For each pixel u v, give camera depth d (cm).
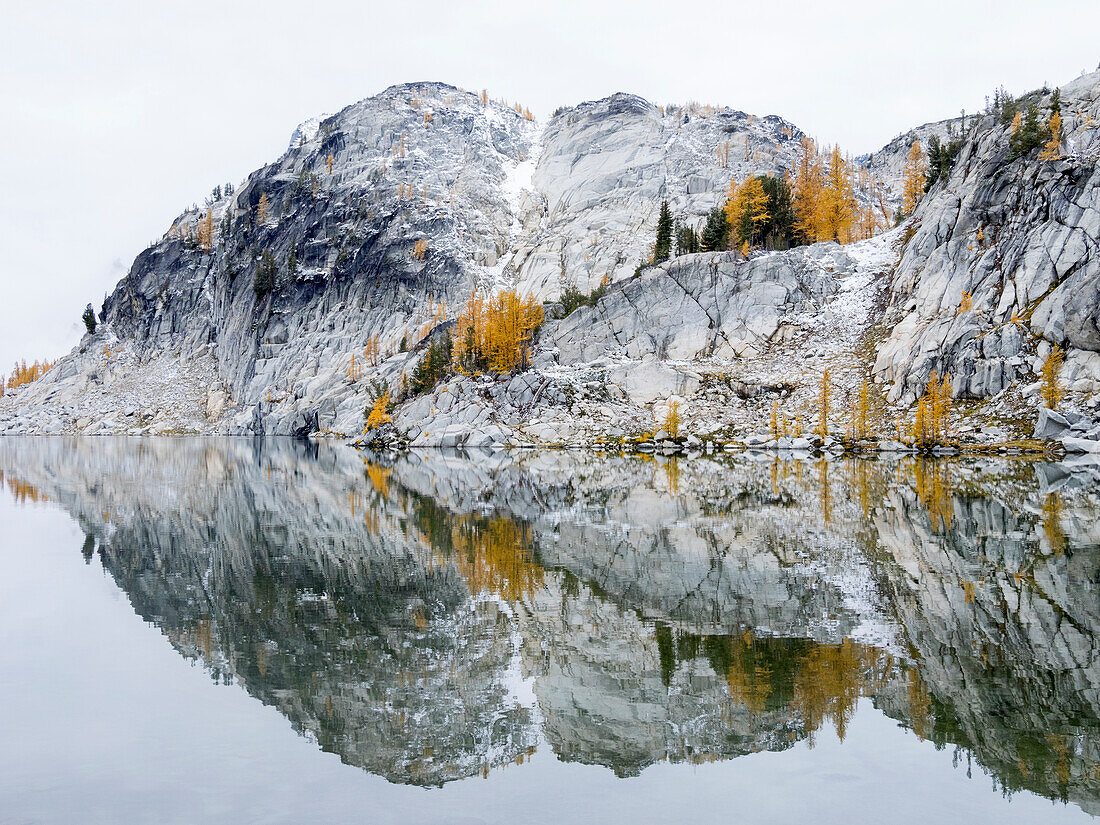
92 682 1445
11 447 12094
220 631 1797
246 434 18112
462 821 925
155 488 5266
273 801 983
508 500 4372
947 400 8238
